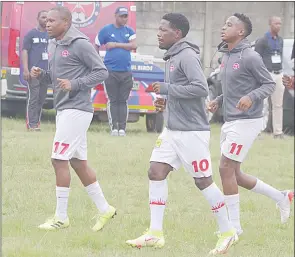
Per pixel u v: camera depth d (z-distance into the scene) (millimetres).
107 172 15281
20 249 9906
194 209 13180
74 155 11109
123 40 20016
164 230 11516
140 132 21719
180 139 10258
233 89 11078
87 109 10828
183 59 10062
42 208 12375
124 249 10336
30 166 15164
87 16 22984
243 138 11102
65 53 10750
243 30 10984
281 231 12055
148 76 21625
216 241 11125
